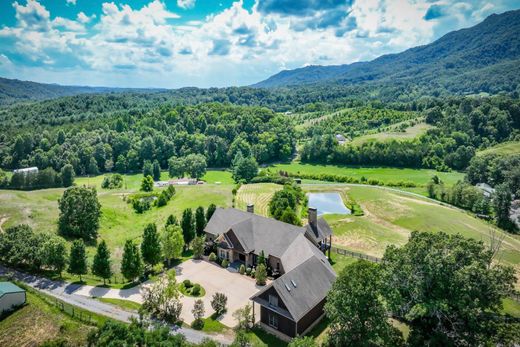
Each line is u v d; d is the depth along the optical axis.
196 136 170.38
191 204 89.00
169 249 54.50
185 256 59.09
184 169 139.00
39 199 82.19
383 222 81.62
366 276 33.22
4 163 150.50
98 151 152.88
